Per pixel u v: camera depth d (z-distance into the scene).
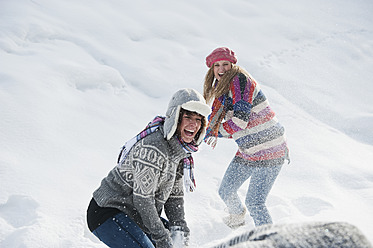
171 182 2.65
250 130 3.60
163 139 2.51
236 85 3.51
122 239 2.53
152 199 2.52
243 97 3.49
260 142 3.60
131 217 2.66
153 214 2.53
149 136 2.54
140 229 2.60
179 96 2.52
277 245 1.25
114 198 2.60
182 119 2.56
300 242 1.25
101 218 2.59
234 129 3.53
